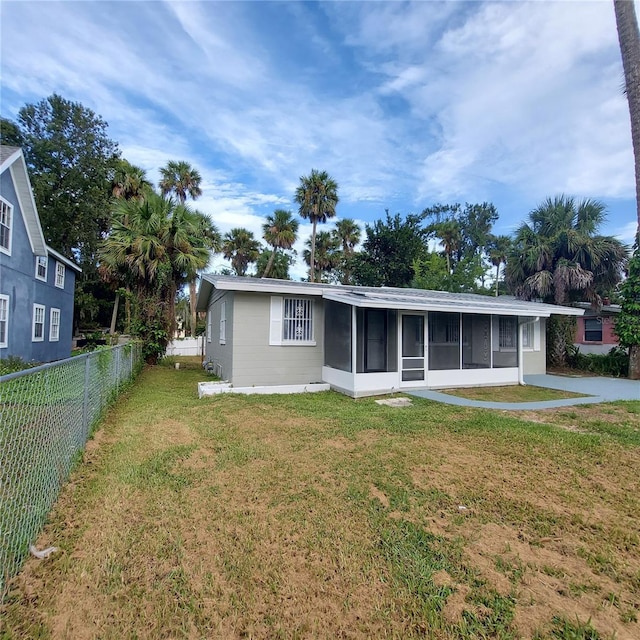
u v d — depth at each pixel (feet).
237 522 10.28
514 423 20.75
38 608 7.18
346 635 6.71
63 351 59.06
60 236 81.61
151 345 49.08
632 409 24.68
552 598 7.68
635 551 9.34
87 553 8.82
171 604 7.33
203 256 51.42
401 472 13.83
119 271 48.06
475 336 36.99
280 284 33.76
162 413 22.79
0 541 7.90
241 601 7.43
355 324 29.48
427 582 8.05
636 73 33.78
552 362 48.08
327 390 32.68
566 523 10.53
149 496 11.71
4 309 39.99
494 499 11.86
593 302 46.83
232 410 23.81
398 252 89.56
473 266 93.50
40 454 10.45
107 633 6.66
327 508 11.13
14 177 41.68
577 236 44.52
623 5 33.86
